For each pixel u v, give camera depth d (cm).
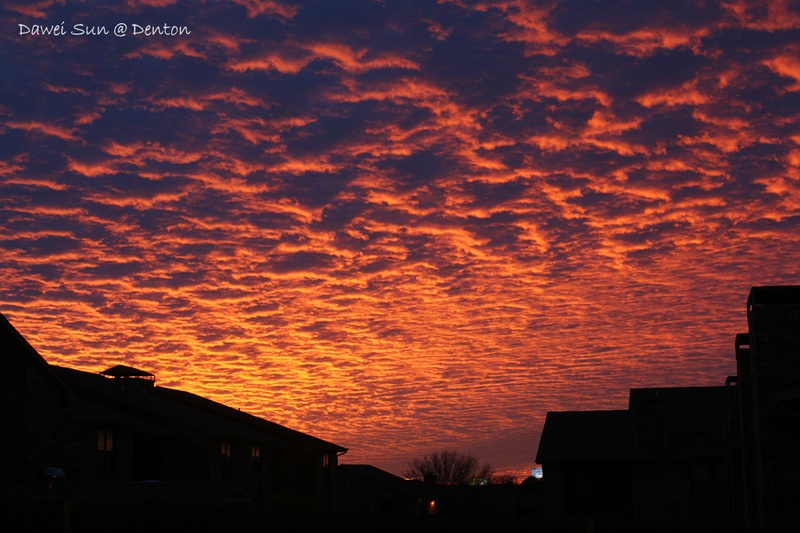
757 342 2316
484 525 1864
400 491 6688
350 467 7238
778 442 2227
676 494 4253
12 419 2894
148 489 2567
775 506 2186
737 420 3406
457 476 10981
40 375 3038
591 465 4462
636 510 4278
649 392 4453
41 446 2995
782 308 2320
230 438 4259
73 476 3119
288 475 5138
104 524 1344
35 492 2508
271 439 4822
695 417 4475
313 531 1686
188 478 4012
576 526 1823
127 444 3616
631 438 4488
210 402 5241
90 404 3578
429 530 1834
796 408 1953
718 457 4200
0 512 1215
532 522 1844
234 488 2633
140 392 4522
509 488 7712
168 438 4059
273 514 1620
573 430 4662
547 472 4503
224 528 1536
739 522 3228
